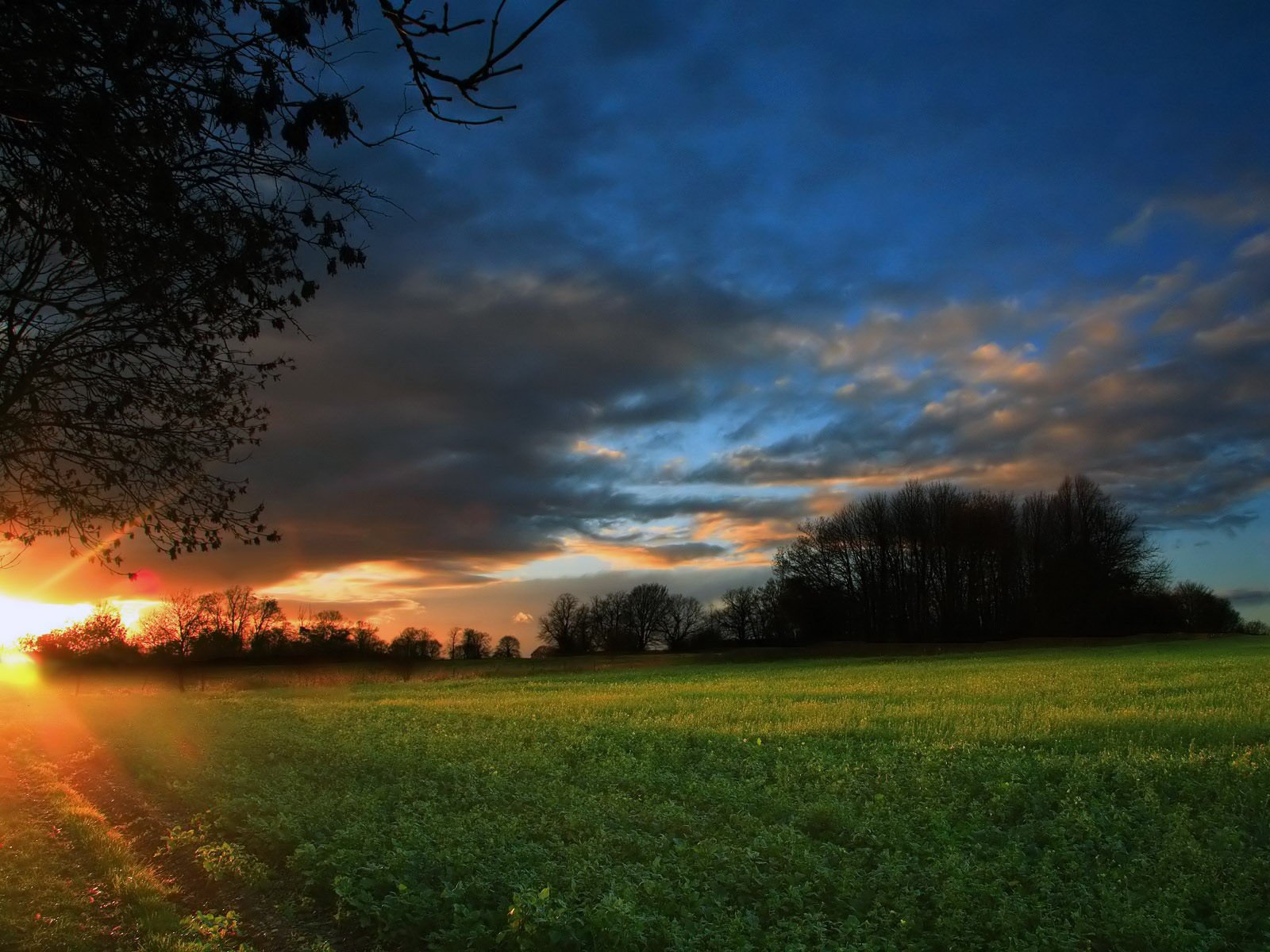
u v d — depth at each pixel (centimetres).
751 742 1986
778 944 705
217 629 7725
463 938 713
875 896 842
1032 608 9438
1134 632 9088
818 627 9612
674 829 1105
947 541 9669
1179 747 1727
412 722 2617
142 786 1537
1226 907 821
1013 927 758
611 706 3069
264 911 861
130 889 904
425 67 424
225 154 647
